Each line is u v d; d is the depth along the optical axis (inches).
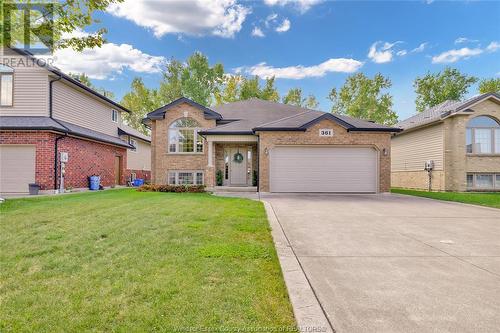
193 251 171.6
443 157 690.2
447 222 282.2
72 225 236.5
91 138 632.4
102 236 204.2
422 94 1359.5
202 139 694.5
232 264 151.9
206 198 446.6
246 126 652.1
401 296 120.3
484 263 162.9
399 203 432.1
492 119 685.9
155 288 122.1
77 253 167.5
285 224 266.5
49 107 570.6
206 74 1519.4
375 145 578.9
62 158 552.7
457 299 118.0
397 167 902.4
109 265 148.9
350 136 579.8
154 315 101.7
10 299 113.3
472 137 682.2
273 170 584.1
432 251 185.2
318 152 585.0
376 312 107.0
